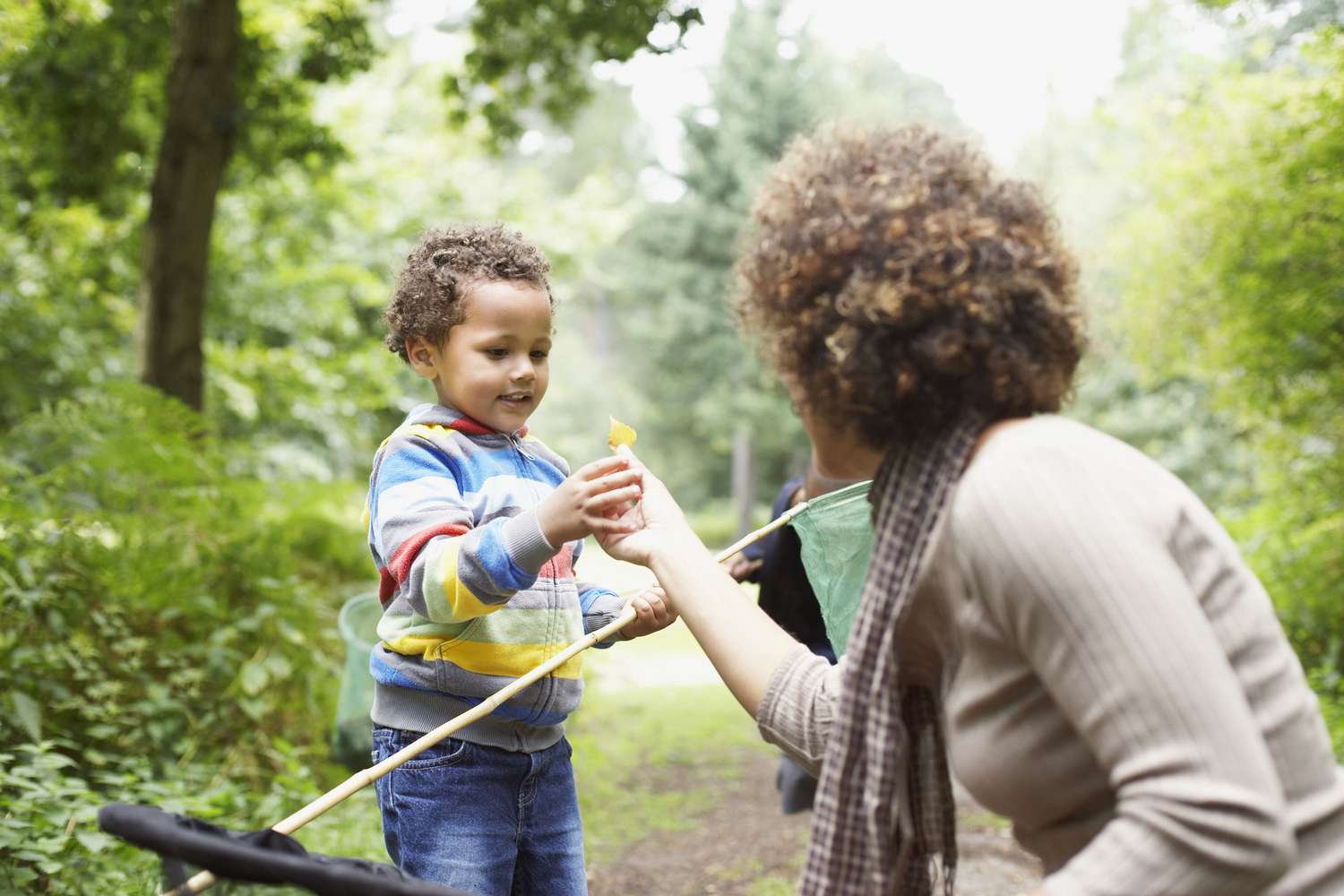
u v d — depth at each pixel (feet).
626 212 53.16
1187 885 3.74
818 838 4.72
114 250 36.55
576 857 8.41
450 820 7.72
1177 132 28.71
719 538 88.69
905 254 4.56
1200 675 3.83
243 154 29.60
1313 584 24.61
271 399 40.88
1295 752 4.12
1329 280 24.71
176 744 15.40
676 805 19.22
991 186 4.89
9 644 14.01
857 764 4.70
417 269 8.33
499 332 8.09
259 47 29.58
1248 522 29.58
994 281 4.56
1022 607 4.10
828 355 4.79
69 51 27.89
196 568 16.75
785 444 82.89
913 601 4.63
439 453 8.00
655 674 33.47
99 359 34.37
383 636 8.07
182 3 23.86
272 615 17.17
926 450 4.71
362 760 13.88
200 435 21.97
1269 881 3.76
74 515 16.02
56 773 11.98
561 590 8.20
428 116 49.80
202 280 24.03
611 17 27.96
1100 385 59.88
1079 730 4.06
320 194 43.01
